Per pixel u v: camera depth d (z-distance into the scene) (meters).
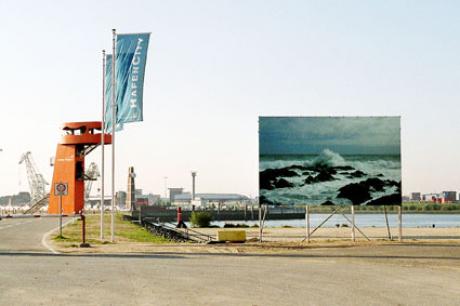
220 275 18.11
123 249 29.39
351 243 34.62
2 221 70.12
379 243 34.53
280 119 34.62
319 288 15.38
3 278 17.14
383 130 34.75
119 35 34.91
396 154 34.81
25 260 22.81
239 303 13.02
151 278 17.28
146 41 34.78
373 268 20.48
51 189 99.38
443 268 20.66
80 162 99.12
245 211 157.25
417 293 14.66
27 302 13.06
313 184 34.59
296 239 42.12
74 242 33.84
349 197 34.66
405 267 20.94
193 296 13.96
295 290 15.01
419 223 108.06
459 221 124.06
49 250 28.28
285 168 34.56
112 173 35.62
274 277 17.66
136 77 34.66
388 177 34.81
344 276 18.03
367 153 34.78
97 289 15.02
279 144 34.62
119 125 35.44
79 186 98.88
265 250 29.39
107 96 35.78
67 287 15.35
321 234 51.53
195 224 86.69
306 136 34.66
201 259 23.86
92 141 96.69
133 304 12.84
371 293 14.59
